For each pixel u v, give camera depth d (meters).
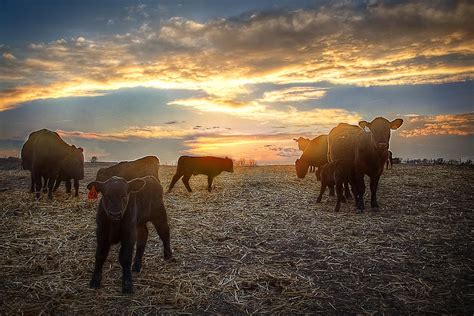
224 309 4.57
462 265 5.88
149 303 4.66
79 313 4.41
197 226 8.11
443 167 17.70
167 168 20.95
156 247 6.79
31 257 6.15
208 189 12.43
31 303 4.62
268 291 5.04
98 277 5.06
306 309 4.57
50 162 10.52
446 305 4.64
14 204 9.71
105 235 4.95
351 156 9.32
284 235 7.52
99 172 7.29
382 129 8.99
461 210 9.29
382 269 5.77
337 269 5.80
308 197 11.30
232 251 6.61
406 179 13.79
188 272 5.64
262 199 10.99
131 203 5.02
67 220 8.42
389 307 4.61
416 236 7.31
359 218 8.70
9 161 23.73
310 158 13.74
